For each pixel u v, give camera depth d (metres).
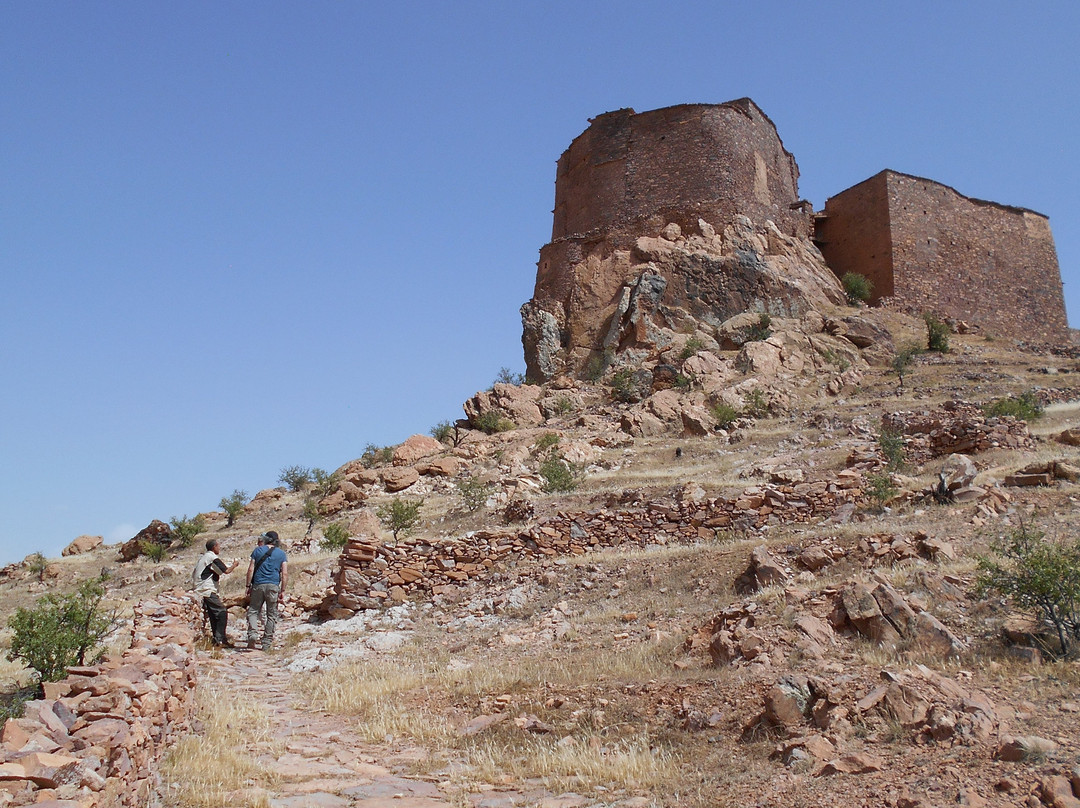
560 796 6.71
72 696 6.40
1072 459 19.56
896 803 5.73
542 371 57.66
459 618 15.80
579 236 61.47
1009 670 8.13
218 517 46.09
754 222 60.19
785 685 7.83
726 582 14.29
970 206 62.97
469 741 8.42
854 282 58.81
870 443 29.61
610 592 15.34
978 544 13.56
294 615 17.38
